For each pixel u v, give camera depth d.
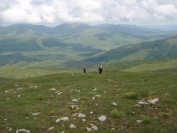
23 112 21.86
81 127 16.36
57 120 18.25
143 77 45.25
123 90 29.83
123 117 18.31
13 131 16.56
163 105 21.06
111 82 41.03
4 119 19.92
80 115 18.78
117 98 24.56
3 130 17.02
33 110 22.34
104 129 15.99
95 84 38.59
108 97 25.28
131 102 22.64
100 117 18.09
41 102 25.97
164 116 18.44
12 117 20.45
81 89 32.97
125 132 15.28
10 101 28.00
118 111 19.00
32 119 19.38
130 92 27.53
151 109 20.31
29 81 50.66
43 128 17.00
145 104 21.72
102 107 20.94
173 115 18.53
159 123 16.86
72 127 16.47
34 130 16.62
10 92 36.94
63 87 36.38
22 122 18.53
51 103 24.78
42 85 40.72
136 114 19.11
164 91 26.77
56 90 33.81
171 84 32.00
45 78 53.38
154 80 39.09
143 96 25.25
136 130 15.57
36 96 29.84
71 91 31.33
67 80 47.22
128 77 47.44
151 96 24.05
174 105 20.92
